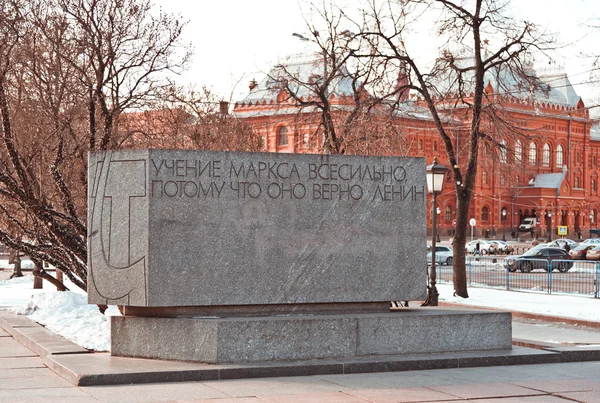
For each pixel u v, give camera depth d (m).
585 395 10.09
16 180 18.78
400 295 12.88
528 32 27.31
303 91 73.62
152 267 11.57
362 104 26.81
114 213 11.84
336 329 11.83
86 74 18.53
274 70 32.59
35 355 13.10
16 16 17.39
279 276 12.20
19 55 17.59
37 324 16.20
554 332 18.64
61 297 18.73
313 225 12.42
